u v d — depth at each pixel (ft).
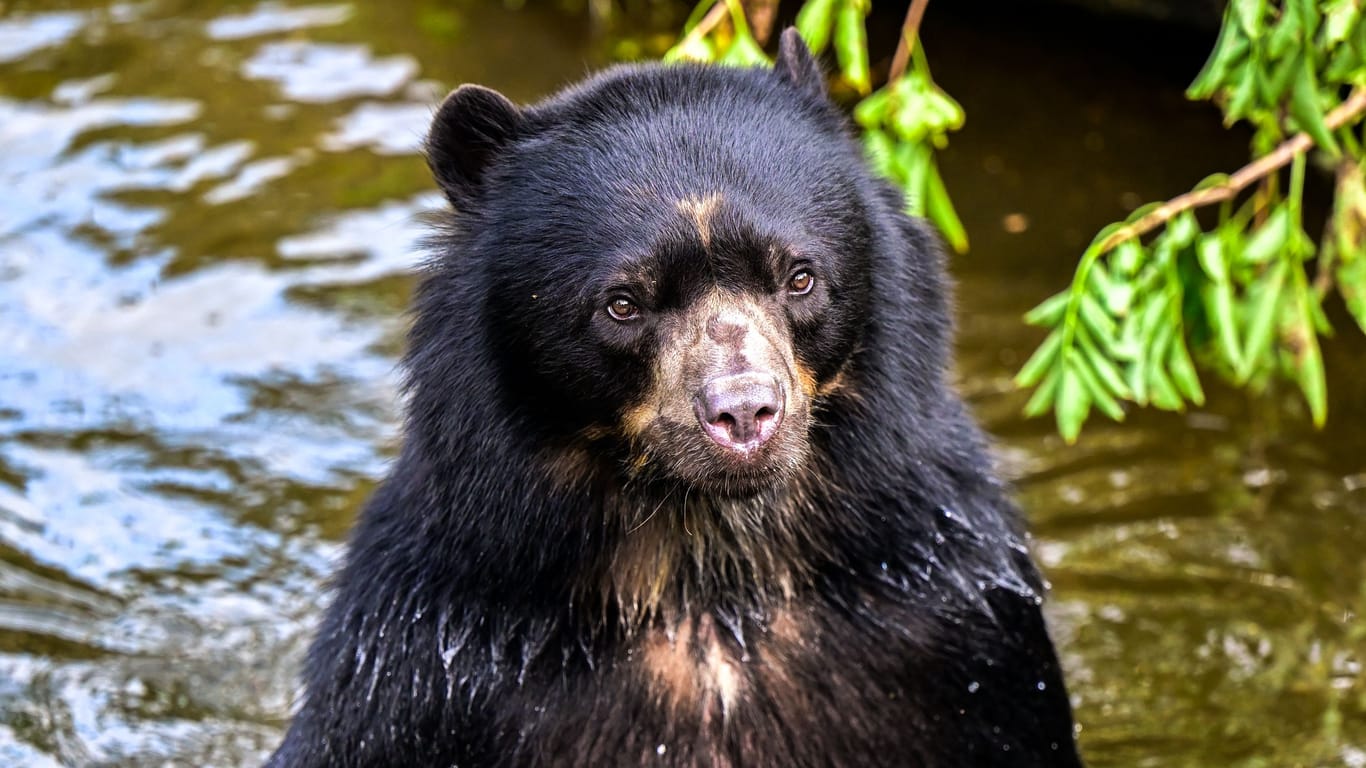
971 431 32.07
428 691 29.94
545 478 29.48
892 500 30.27
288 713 40.42
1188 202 36.65
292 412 50.19
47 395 50.90
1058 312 36.60
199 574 44.68
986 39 66.80
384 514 31.04
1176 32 63.87
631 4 71.10
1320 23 35.63
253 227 58.85
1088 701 39.29
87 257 57.26
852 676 30.60
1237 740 37.73
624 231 27.91
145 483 47.67
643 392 28.32
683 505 30.09
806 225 28.25
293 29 72.43
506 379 29.09
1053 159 60.59
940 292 31.04
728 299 27.68
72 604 43.73
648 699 30.32
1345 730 37.76
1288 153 36.99
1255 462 46.80
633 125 29.14
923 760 30.68
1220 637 41.04
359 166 62.18
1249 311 38.37
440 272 29.99
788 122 29.63
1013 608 31.40
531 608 30.01
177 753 39.22
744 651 30.50
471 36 70.79
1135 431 48.34
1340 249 38.01
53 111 66.33
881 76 65.62
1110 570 43.32
